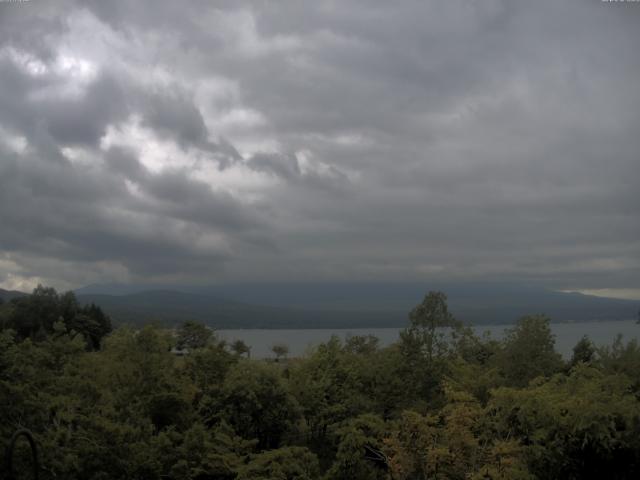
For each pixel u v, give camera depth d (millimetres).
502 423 16953
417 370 24281
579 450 16766
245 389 21703
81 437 16641
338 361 25453
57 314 60969
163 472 17906
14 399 16141
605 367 23406
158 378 22281
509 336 25281
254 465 17375
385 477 19156
